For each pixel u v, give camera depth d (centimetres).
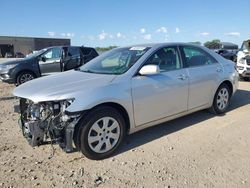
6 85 1193
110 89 425
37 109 415
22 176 380
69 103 394
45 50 1204
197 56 578
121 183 360
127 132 465
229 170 387
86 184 360
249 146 464
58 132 403
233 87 647
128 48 537
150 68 448
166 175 377
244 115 630
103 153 425
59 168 401
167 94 498
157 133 526
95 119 411
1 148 467
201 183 356
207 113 639
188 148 459
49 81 460
